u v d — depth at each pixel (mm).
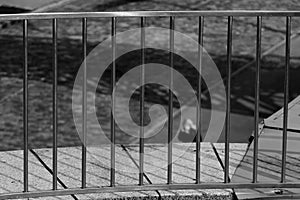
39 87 16844
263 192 5934
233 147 7004
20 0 16969
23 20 5410
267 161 6578
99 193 5832
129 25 17359
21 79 16984
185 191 5887
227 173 5891
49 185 5977
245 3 17219
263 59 16188
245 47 16656
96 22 17078
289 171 6316
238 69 16406
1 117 16641
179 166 6457
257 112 5824
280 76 15742
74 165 6473
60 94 16672
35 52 16984
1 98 16844
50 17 5363
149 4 17469
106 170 6367
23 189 5867
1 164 6492
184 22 17250
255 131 5844
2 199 5578
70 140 16000
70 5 17234
